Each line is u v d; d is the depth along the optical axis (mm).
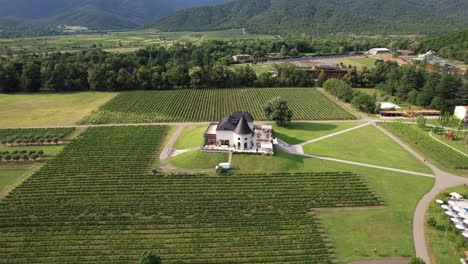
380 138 137625
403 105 189500
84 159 115500
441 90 178875
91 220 82750
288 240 75500
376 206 89500
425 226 80625
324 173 105625
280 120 148625
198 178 102562
